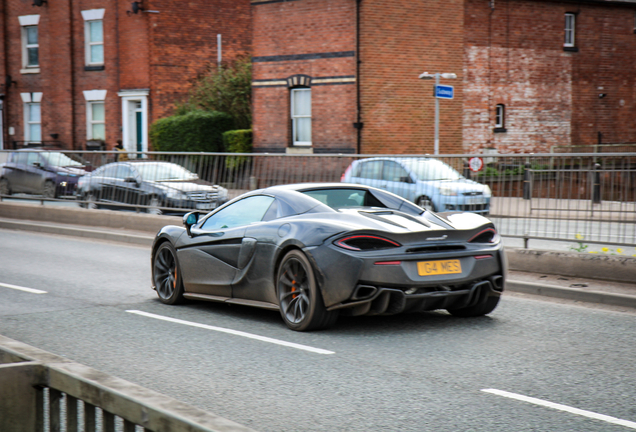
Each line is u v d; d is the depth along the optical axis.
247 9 30.41
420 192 10.92
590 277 8.62
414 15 22.81
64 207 16.75
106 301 8.14
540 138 26.14
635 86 28.25
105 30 29.77
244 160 13.48
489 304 6.86
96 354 5.71
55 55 31.42
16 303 8.01
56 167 17.23
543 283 8.43
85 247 13.49
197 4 29.22
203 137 25.66
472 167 10.34
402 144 22.94
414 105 23.03
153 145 26.84
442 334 6.29
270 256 6.56
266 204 7.01
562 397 4.48
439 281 6.09
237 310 7.56
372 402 4.41
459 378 4.92
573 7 26.50
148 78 28.53
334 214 6.39
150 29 28.33
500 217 9.93
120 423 4.21
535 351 5.67
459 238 6.32
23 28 32.62
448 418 4.10
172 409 2.26
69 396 2.65
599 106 27.50
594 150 27.33
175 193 14.34
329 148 22.84
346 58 22.28
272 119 23.97
